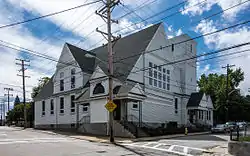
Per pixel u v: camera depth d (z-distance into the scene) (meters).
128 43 37.62
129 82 29.81
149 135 27.53
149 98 33.12
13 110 77.19
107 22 23.08
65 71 39.91
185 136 28.67
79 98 32.56
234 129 19.33
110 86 22.19
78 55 38.91
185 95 41.75
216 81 67.56
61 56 40.88
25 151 14.54
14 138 22.66
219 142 21.14
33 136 25.72
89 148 16.27
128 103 29.92
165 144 19.52
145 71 33.03
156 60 35.66
